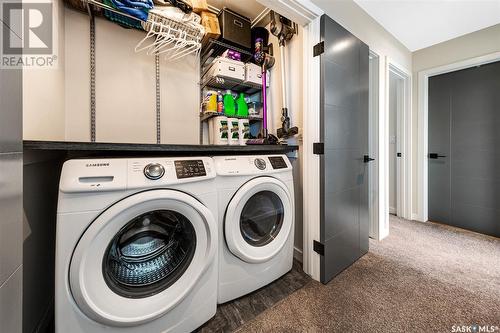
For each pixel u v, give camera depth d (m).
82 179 0.70
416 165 2.52
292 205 1.37
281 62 1.72
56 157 1.08
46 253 0.97
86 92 1.40
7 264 0.46
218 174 1.04
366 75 1.71
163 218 0.92
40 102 0.93
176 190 0.86
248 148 1.23
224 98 1.84
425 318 1.04
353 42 1.54
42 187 0.94
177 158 0.93
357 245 1.64
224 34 1.68
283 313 1.09
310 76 1.37
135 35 1.58
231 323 1.03
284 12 1.27
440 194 2.41
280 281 1.36
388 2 1.66
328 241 1.35
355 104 1.59
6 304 0.45
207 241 0.94
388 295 1.21
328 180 1.34
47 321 0.97
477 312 1.07
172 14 1.29
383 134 2.02
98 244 0.70
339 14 1.50
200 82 1.89
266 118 1.84
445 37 2.17
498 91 2.00
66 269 0.67
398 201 2.67
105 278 0.75
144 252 0.90
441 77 2.35
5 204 0.45
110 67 1.49
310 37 1.36
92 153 0.99
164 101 1.71
